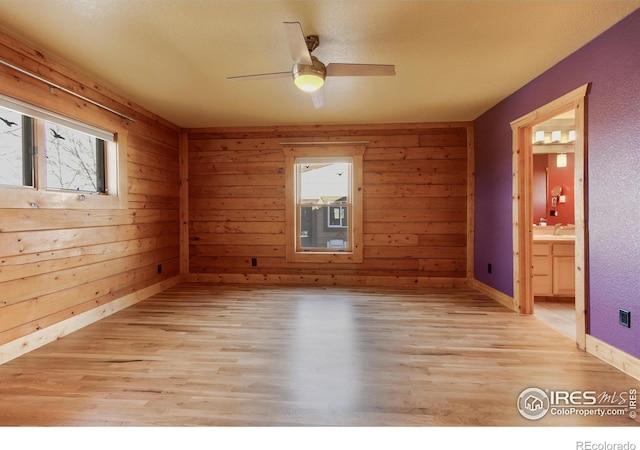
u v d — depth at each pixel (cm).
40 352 252
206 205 496
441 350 256
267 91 347
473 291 438
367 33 235
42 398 191
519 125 338
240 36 239
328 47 255
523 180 345
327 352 253
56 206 279
